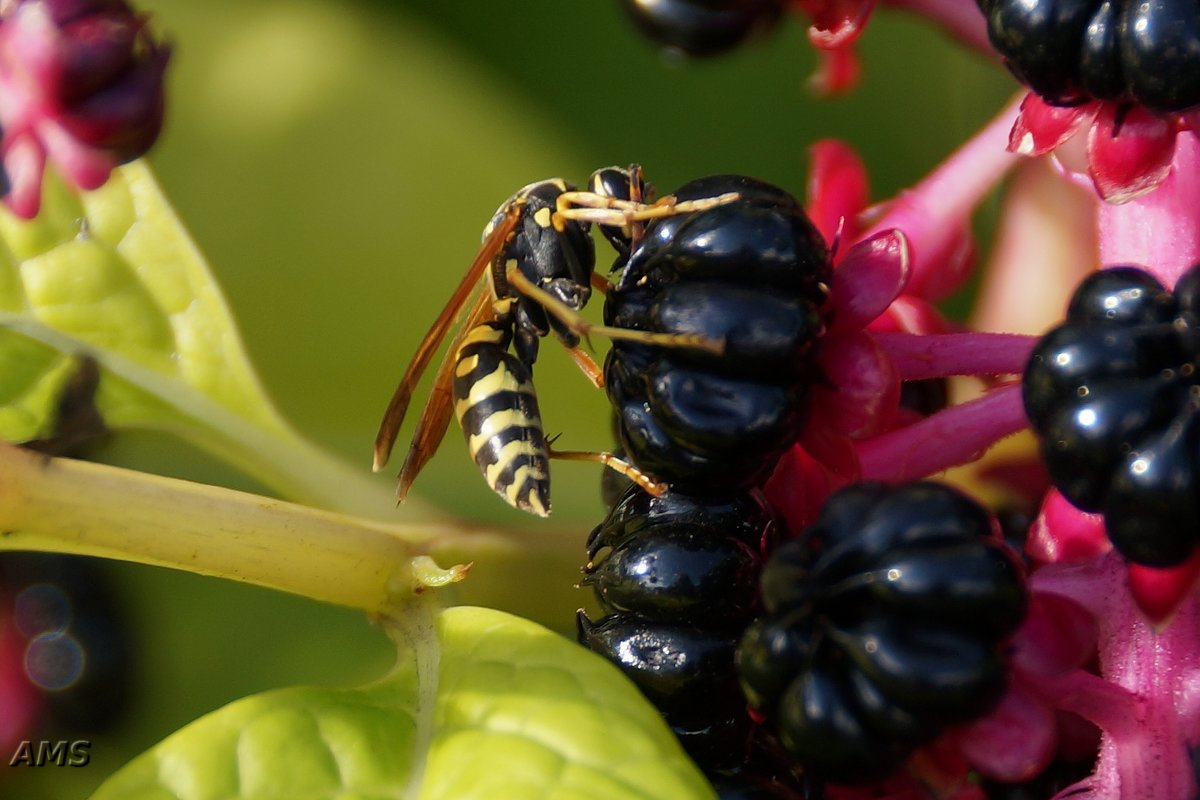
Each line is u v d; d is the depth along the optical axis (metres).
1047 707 0.12
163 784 0.12
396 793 0.12
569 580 0.14
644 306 0.13
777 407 0.13
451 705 0.13
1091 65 0.12
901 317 0.14
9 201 0.13
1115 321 0.12
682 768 0.12
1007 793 0.13
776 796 0.13
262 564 0.13
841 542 0.12
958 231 0.14
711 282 0.13
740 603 0.13
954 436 0.13
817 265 0.13
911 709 0.12
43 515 0.13
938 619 0.12
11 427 0.14
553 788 0.12
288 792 0.12
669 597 0.13
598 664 0.13
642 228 0.14
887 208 0.14
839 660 0.12
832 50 0.14
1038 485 0.14
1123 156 0.13
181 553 0.13
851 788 0.12
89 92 0.13
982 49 0.14
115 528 0.13
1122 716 0.12
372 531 0.13
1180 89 0.12
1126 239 0.13
